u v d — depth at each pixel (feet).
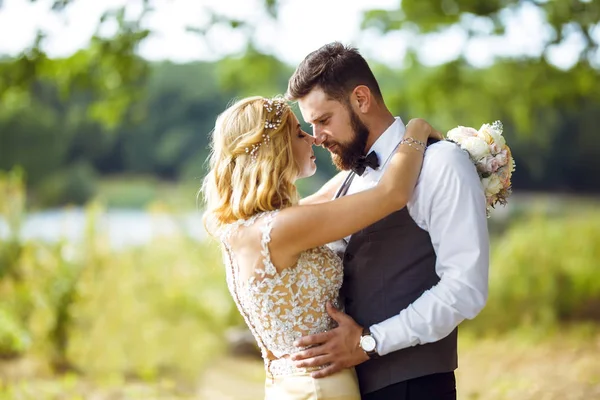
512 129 90.48
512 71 30.17
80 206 98.89
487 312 31.17
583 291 32.68
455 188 8.00
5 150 98.73
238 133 8.50
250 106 8.57
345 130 8.73
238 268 8.43
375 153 8.80
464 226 7.95
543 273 32.50
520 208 70.85
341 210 7.93
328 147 8.86
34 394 18.95
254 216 8.36
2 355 23.02
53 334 22.36
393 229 8.47
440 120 35.96
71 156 110.42
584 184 97.19
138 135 114.42
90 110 24.62
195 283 26.71
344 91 8.59
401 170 8.08
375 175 8.88
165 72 115.34
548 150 95.61
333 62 8.58
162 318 24.88
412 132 8.40
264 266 8.16
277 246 8.11
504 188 8.73
